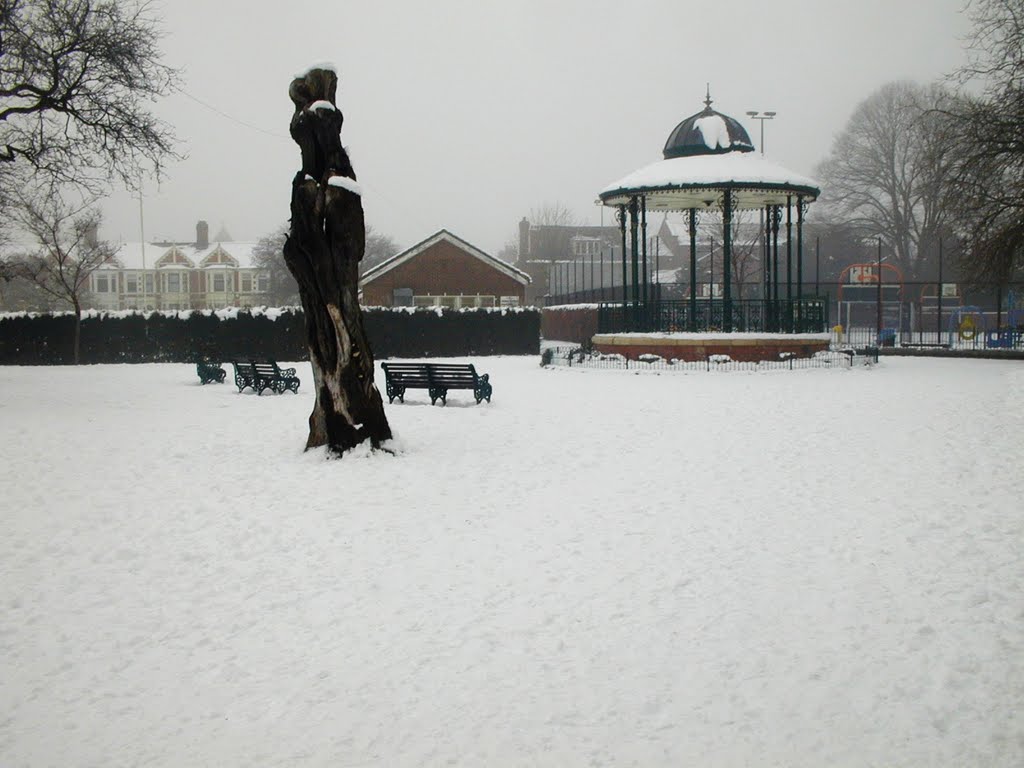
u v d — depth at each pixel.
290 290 88.94
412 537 9.31
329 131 13.91
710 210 38.38
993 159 31.20
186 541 9.21
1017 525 9.23
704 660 6.15
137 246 99.12
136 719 5.45
